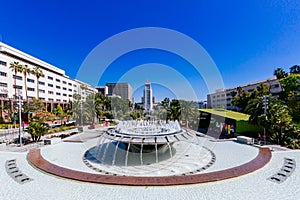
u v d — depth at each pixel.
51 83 60.06
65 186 8.70
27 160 12.77
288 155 13.87
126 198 7.62
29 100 48.19
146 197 7.70
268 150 15.46
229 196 7.80
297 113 26.52
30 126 19.48
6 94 42.94
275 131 18.91
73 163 12.36
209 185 8.77
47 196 7.82
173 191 8.18
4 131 30.52
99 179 9.16
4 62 42.78
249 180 9.35
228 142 19.30
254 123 22.34
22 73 48.16
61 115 42.38
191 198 7.63
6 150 16.11
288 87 35.75
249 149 16.16
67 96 69.06
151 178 9.30
